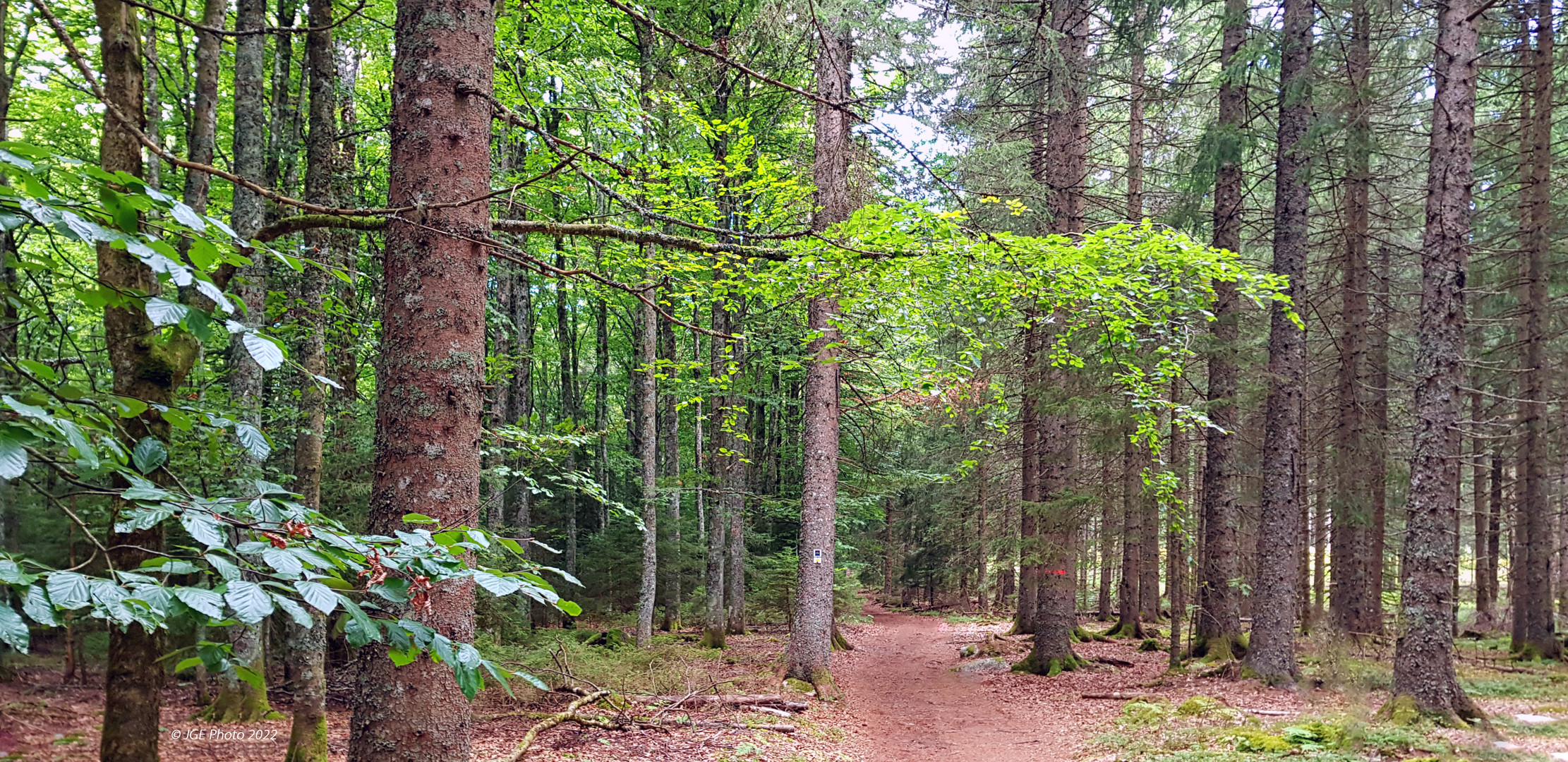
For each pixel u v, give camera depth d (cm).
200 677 852
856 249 448
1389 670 1070
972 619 2686
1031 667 1493
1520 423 1455
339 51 1142
